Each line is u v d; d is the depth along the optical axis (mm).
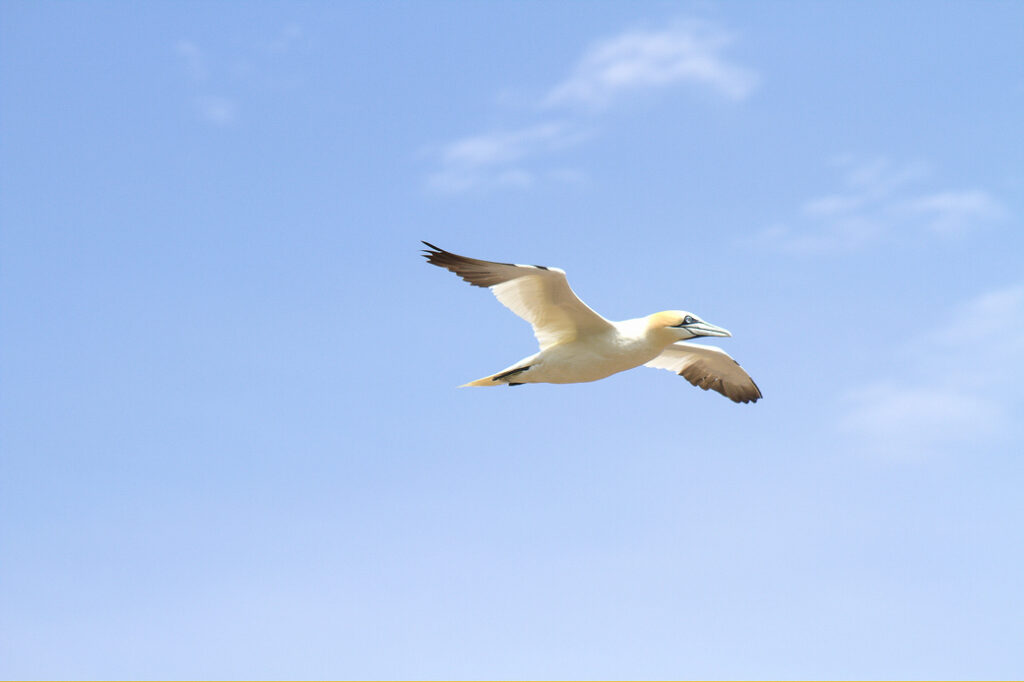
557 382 21141
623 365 20984
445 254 19469
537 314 20375
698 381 25750
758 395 25734
